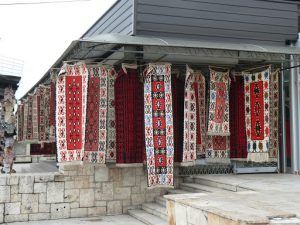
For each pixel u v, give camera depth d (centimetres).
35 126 1017
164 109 755
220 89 823
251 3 920
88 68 769
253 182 773
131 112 775
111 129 803
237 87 868
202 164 898
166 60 834
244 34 907
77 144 745
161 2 827
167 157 752
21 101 1205
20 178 785
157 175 746
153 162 745
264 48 796
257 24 923
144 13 810
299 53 806
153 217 771
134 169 871
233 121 863
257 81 841
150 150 744
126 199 862
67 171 820
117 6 904
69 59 749
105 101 777
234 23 898
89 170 837
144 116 748
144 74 755
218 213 418
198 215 460
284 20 952
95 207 838
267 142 820
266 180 806
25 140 1088
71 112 744
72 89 745
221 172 944
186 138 773
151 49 716
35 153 1116
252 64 884
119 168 859
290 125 957
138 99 781
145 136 743
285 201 512
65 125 741
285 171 960
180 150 802
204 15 870
